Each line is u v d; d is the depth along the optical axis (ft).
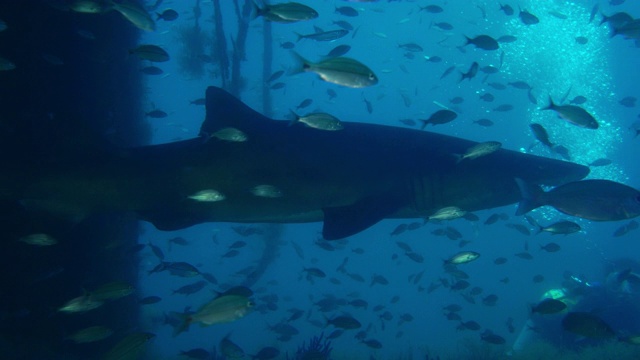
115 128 33.24
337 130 17.39
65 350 24.50
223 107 17.74
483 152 16.79
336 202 16.79
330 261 130.31
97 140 17.37
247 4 46.32
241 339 74.33
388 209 16.67
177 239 41.55
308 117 16.61
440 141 18.10
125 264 31.37
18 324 22.41
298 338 62.64
